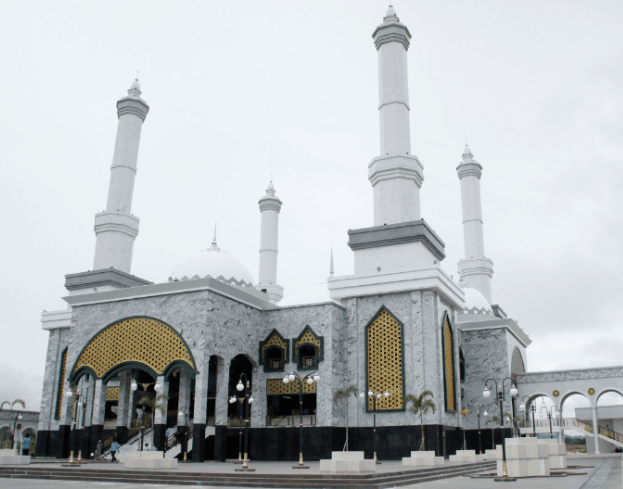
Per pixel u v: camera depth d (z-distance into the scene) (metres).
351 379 37.12
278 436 36.62
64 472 24.91
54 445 43.44
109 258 45.56
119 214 46.41
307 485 19.62
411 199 39.91
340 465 22.23
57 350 45.62
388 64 42.81
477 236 56.50
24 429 58.84
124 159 47.88
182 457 34.22
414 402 32.38
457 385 38.41
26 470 25.64
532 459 21.94
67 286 44.81
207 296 34.69
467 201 57.56
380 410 35.50
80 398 39.31
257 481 20.75
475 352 46.00
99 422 37.44
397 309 36.84
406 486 18.86
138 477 23.16
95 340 38.25
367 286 37.59
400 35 43.31
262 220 59.72
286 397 40.91
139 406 43.03
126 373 39.47
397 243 38.34
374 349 36.97
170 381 43.56
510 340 46.91
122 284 44.03
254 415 37.50
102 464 29.14
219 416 34.72
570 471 24.34
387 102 41.91
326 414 35.53
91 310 39.00
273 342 38.69
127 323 37.12
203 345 33.78
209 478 21.56
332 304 37.47
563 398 45.41
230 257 47.22
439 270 35.94
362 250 39.47
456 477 23.61
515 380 46.38
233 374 40.97
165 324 35.41
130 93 49.81
